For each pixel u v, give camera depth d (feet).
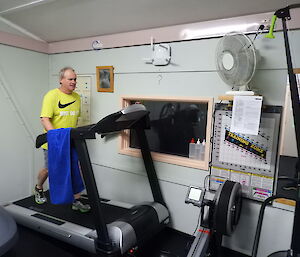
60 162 6.64
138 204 8.12
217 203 5.65
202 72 7.29
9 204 8.63
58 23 8.79
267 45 6.23
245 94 5.76
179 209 8.05
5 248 3.28
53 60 10.84
